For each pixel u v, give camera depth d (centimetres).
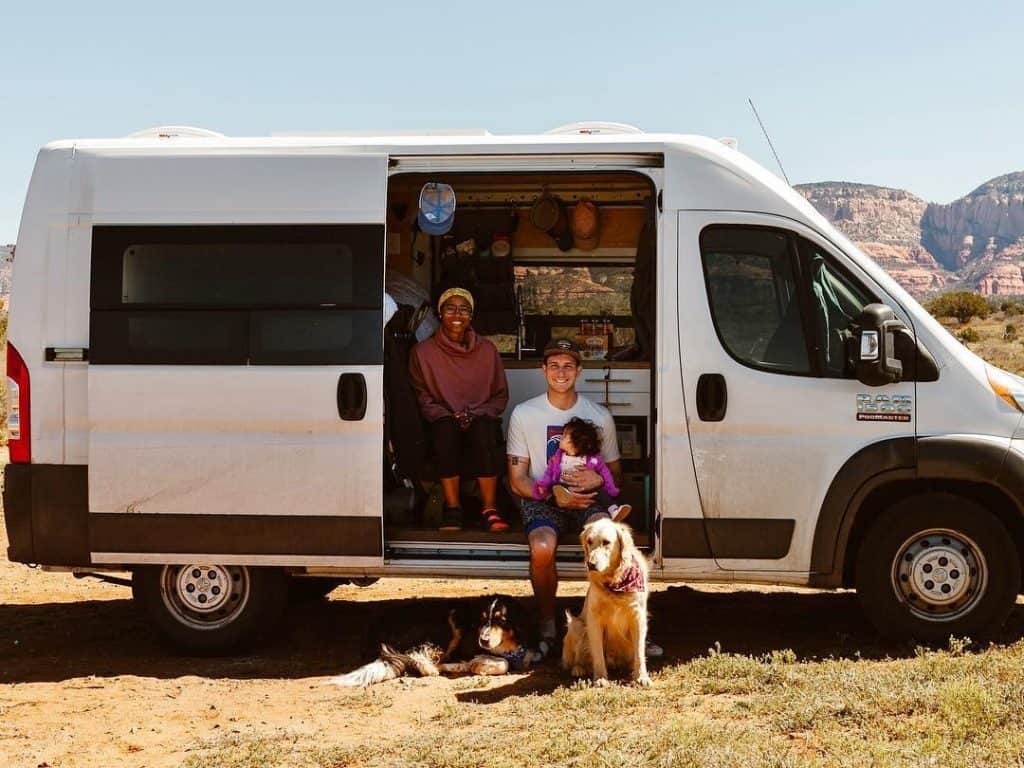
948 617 599
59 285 634
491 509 648
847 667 555
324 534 619
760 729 466
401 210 787
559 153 621
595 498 618
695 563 604
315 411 616
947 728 447
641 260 688
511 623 609
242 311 623
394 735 499
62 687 591
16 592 855
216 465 622
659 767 423
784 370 600
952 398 593
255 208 627
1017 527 629
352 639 698
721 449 601
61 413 633
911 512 597
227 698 568
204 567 645
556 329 811
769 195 612
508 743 464
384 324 622
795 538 599
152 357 625
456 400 659
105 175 634
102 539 628
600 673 560
